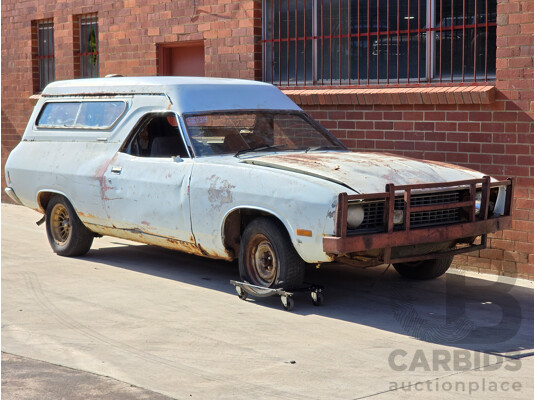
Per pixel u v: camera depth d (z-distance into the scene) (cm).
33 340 625
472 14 903
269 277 738
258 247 744
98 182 873
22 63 1476
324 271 895
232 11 1125
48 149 959
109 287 807
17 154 1002
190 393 506
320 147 838
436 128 914
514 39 842
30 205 993
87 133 914
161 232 813
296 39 1074
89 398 495
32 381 528
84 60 1382
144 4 1247
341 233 651
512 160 854
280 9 1094
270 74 1110
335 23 1035
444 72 933
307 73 1070
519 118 845
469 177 750
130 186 834
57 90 984
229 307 731
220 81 876
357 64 1016
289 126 856
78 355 588
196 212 766
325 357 584
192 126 804
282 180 696
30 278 846
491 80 891
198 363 569
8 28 1501
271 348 605
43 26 1454
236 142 813
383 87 979
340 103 997
